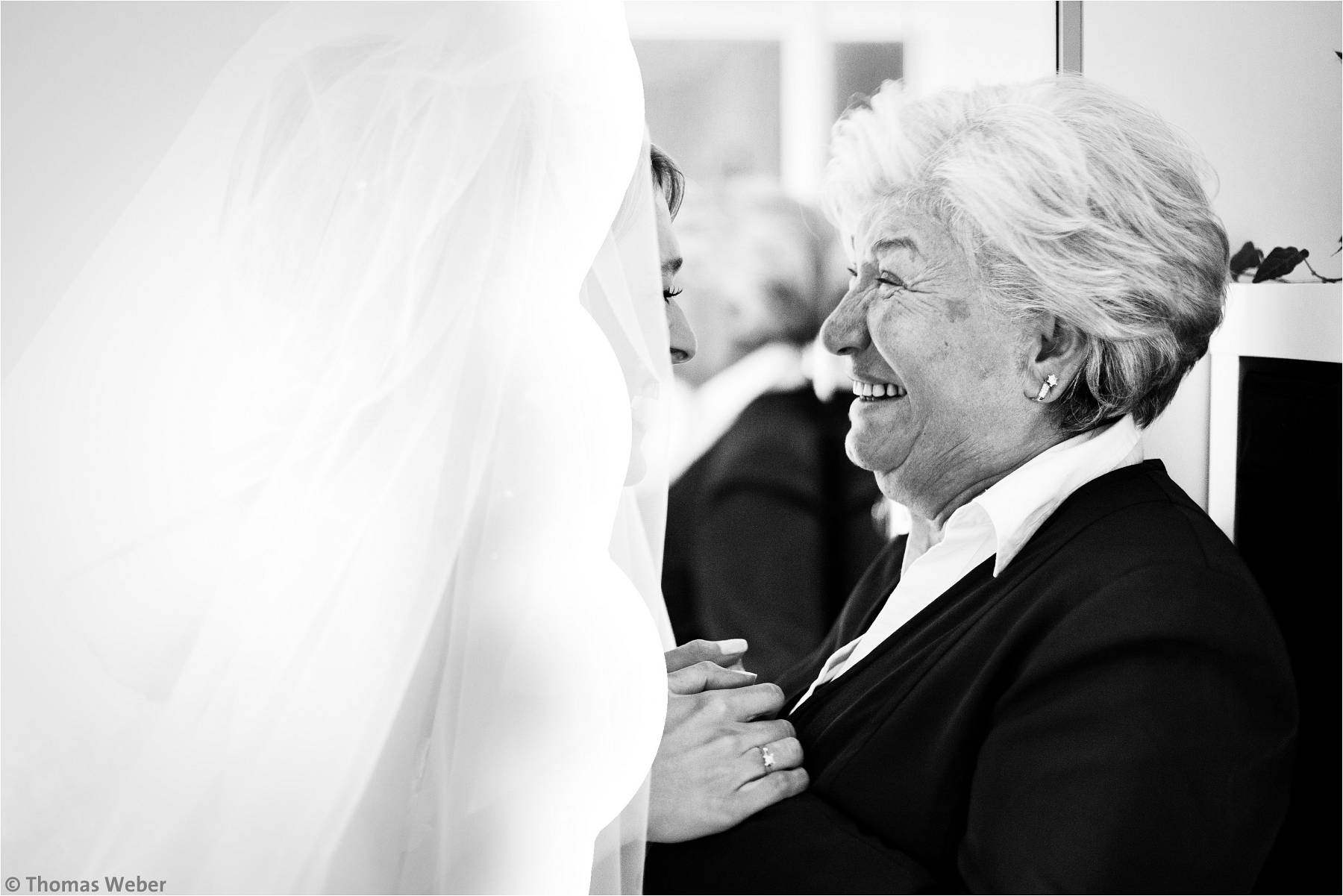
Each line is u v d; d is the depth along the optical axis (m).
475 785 0.79
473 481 0.78
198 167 0.83
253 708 0.77
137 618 0.80
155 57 1.05
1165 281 1.21
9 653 0.81
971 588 1.24
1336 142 1.28
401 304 0.78
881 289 1.27
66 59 1.05
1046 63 1.27
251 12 1.06
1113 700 1.18
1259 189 1.28
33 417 0.82
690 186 1.31
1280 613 1.21
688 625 1.33
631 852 1.10
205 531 0.80
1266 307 1.24
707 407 1.32
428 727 0.79
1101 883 1.17
